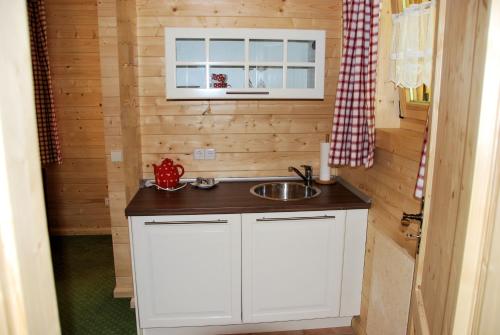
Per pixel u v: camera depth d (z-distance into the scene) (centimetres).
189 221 222
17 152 59
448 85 96
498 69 61
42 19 349
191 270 229
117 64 249
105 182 398
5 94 57
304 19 272
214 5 265
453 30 93
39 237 66
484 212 65
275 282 236
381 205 217
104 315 266
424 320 107
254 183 282
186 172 286
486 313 65
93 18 365
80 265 340
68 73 372
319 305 244
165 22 265
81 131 385
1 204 56
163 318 234
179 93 249
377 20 199
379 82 218
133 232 221
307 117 287
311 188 269
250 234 228
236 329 253
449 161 90
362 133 220
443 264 90
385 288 207
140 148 278
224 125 282
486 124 62
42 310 67
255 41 255
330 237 235
